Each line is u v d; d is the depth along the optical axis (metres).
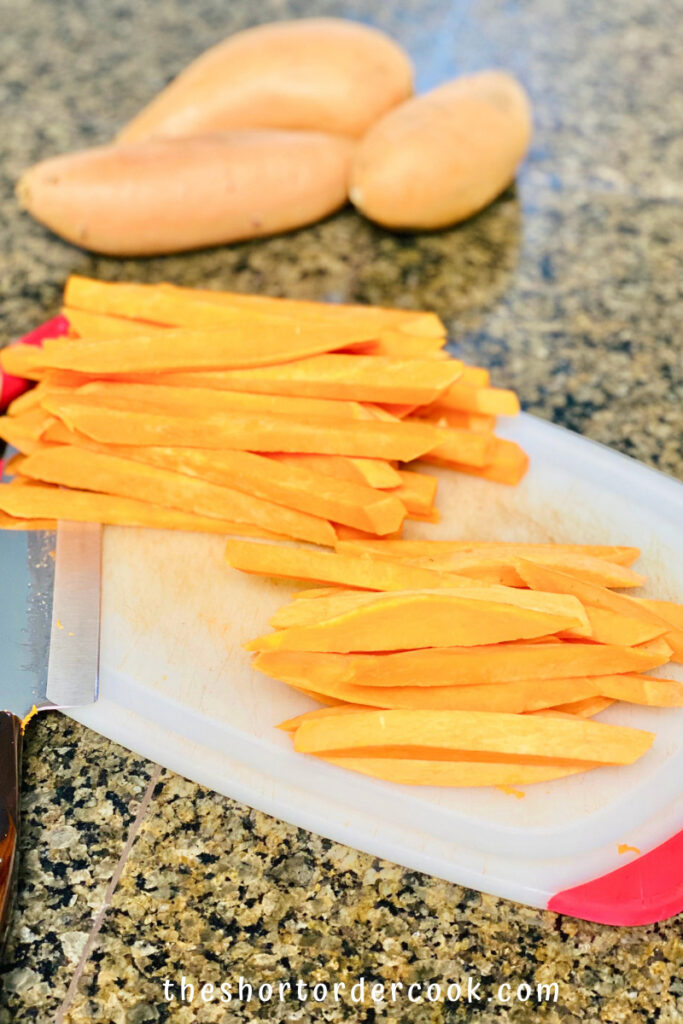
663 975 0.64
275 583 0.83
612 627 0.73
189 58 1.65
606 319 1.18
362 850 0.69
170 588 0.82
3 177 1.38
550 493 0.92
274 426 0.84
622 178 1.41
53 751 0.74
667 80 1.62
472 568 0.78
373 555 0.81
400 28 1.73
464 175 1.20
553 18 1.78
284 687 0.76
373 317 0.97
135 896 0.66
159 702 0.74
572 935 0.66
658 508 0.90
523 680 0.70
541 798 0.70
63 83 1.58
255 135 1.21
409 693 0.70
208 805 0.71
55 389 0.90
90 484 0.86
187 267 1.23
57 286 1.20
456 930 0.66
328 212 1.28
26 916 0.65
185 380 0.89
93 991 0.62
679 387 1.09
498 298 1.20
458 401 0.92
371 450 0.84
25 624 0.78
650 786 0.71
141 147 1.17
